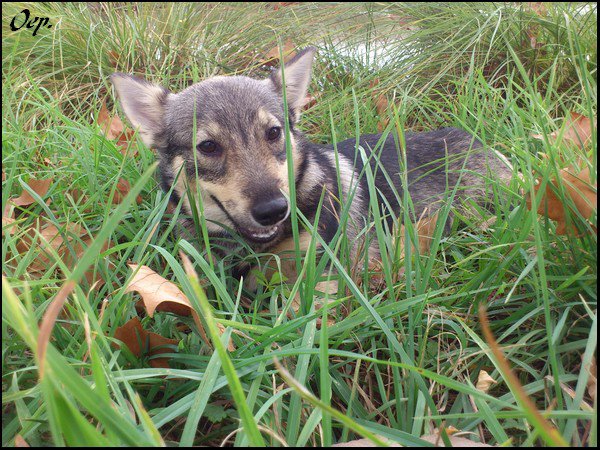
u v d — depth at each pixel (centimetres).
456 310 35
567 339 32
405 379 29
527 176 40
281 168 46
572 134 46
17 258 37
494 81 72
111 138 63
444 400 30
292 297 32
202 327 31
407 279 33
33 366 29
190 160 48
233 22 93
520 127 52
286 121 33
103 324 31
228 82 51
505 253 37
